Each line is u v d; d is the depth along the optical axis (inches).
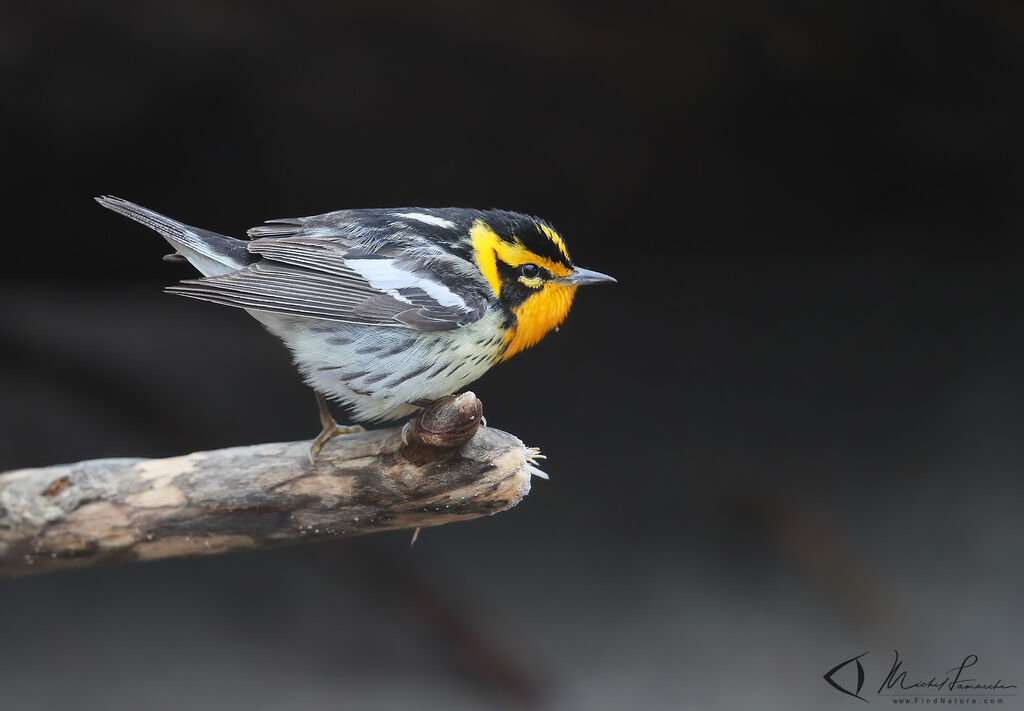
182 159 591.2
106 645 417.1
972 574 429.4
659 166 621.6
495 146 606.5
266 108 577.0
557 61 563.5
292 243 244.5
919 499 467.8
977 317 584.4
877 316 602.9
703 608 436.8
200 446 548.1
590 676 403.9
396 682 404.8
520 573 461.7
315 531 219.1
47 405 581.6
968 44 514.0
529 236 251.8
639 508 497.4
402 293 235.0
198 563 480.1
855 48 528.7
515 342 257.0
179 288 221.3
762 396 557.0
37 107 544.1
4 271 662.5
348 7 528.7
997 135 571.8
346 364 235.3
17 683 389.1
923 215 649.0
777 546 461.7
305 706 386.3
